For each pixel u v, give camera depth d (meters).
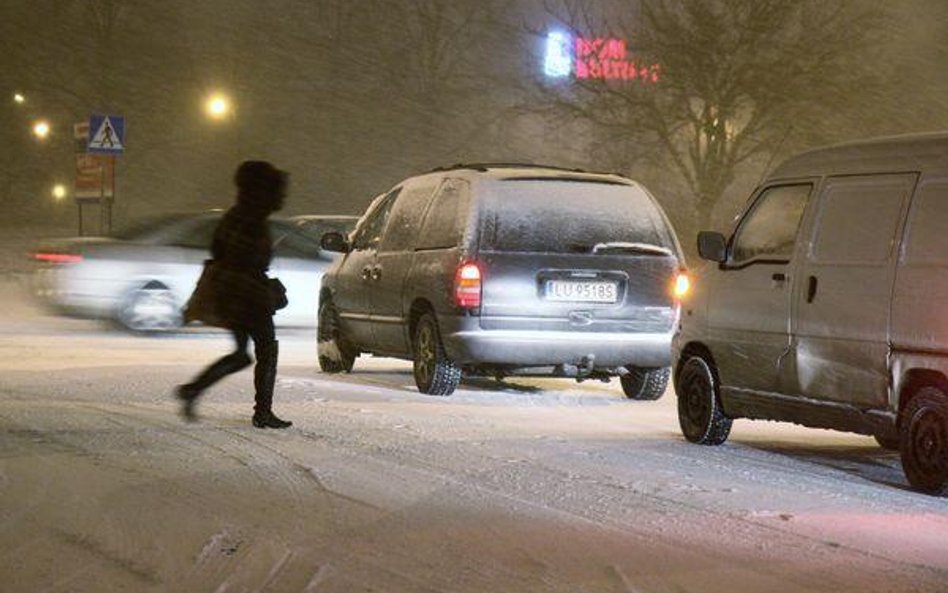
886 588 8.23
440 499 10.62
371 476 11.56
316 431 14.13
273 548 8.83
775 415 13.33
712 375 14.19
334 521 9.70
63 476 11.20
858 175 12.52
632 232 17.72
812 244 12.83
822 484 11.96
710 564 8.72
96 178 39.03
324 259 27.94
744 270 13.71
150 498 10.37
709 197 48.94
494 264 16.98
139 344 25.09
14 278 44.00
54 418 14.63
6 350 23.53
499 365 17.20
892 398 11.75
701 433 14.27
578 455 13.12
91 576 8.09
